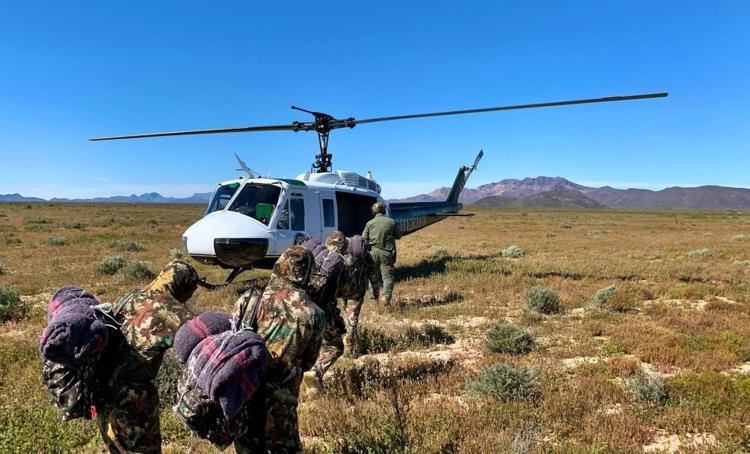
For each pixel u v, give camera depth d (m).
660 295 11.75
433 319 9.37
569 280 13.21
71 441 4.40
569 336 8.04
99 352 2.82
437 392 5.64
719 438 4.44
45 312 9.59
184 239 9.90
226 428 2.75
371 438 4.09
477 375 5.98
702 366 6.47
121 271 13.90
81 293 3.22
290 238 10.18
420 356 7.07
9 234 27.02
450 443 4.18
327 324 4.98
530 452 4.05
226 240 9.35
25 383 5.73
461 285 12.52
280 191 10.25
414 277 13.91
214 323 2.86
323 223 11.20
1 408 5.01
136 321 3.04
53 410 4.85
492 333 7.41
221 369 2.55
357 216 13.11
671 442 4.47
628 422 4.65
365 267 6.50
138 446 3.05
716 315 9.26
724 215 95.75
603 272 14.87
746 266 16.62
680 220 68.44
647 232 38.22
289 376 3.19
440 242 27.50
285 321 3.21
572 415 4.85
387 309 9.75
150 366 3.06
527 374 5.53
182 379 2.73
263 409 3.09
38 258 17.62
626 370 6.26
